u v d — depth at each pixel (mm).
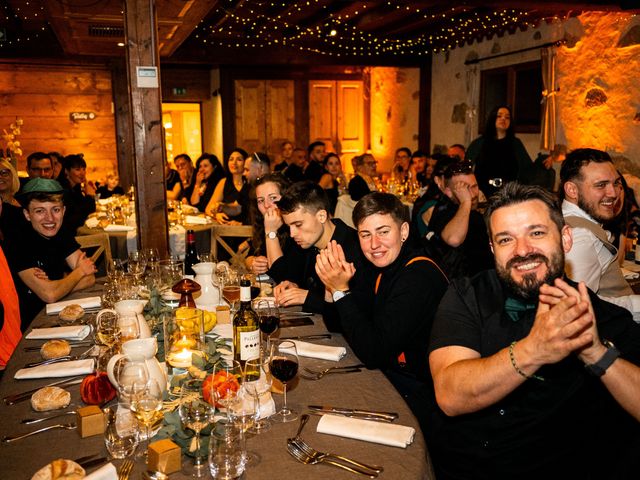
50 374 1812
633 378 1400
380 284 2119
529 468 1603
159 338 1903
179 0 4555
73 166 5918
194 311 1793
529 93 7184
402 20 7520
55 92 8773
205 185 6633
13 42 7730
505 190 1570
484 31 7555
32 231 3045
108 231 4945
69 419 1558
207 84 10312
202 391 1458
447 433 1709
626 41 5645
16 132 6293
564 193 2658
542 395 1567
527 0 5074
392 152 10141
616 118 5840
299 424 1502
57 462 1240
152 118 3541
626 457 1511
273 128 9906
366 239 2057
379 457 1346
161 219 3650
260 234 3828
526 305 1598
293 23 7746
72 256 3197
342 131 10531
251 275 2816
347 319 1926
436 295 1979
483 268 2963
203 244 5148
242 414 1368
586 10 5309
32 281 2732
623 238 3367
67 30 5871
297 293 2545
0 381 1831
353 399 1646
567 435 1586
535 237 1529
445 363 1601
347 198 5996
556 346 1317
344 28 7871
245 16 7219
